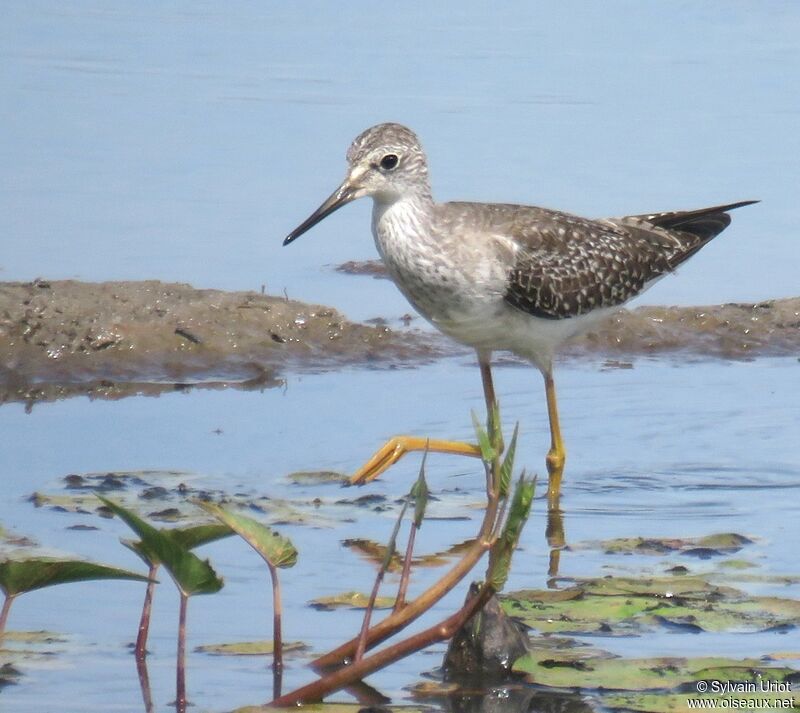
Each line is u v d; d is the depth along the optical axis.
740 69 22.78
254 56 23.28
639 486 12.16
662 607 9.42
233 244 17.61
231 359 15.21
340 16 25.56
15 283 15.95
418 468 12.70
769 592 9.73
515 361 15.68
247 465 12.40
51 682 8.52
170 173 19.20
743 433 13.38
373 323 16.39
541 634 9.13
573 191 18.00
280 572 10.20
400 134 12.50
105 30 24.66
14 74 22.36
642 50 23.69
